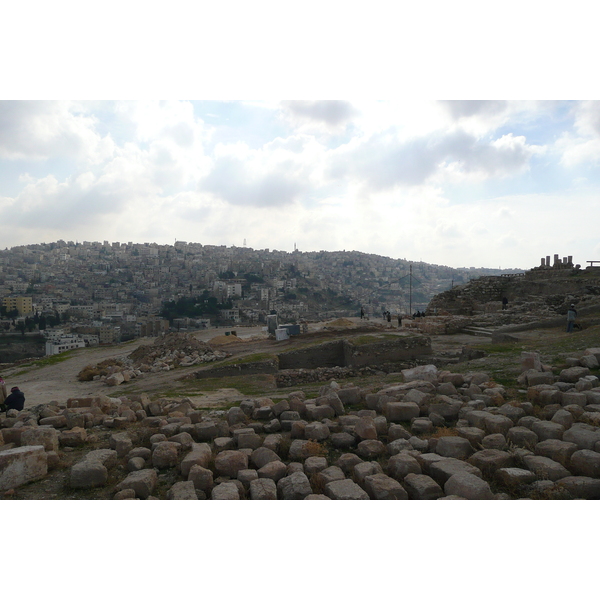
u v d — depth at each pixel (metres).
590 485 6.03
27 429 8.65
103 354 35.94
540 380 11.03
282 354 24.53
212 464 7.59
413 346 23.22
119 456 8.50
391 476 6.98
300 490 6.30
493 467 6.77
